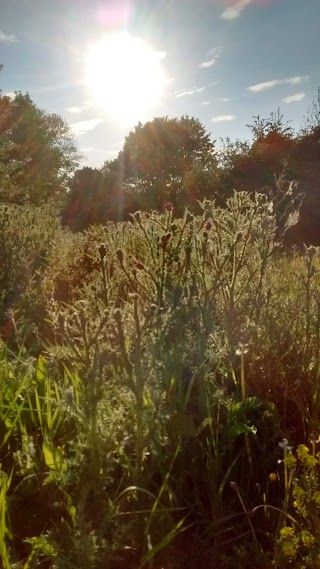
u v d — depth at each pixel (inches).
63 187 2133.4
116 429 95.7
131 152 2151.8
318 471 102.1
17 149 1817.2
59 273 200.1
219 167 1379.2
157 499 90.7
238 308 128.5
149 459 101.7
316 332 124.3
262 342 123.0
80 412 95.0
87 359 97.4
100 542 86.6
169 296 122.3
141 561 86.3
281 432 106.3
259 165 1198.9
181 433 100.4
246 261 140.3
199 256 140.6
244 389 114.7
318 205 777.6
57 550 84.5
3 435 111.3
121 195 1839.3
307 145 1122.0
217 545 92.5
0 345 141.8
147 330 110.3
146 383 100.0
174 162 2142.0
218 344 122.1
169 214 148.6
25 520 95.1
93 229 265.0
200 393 109.3
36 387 117.8
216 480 99.7
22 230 240.1
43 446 96.2
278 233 151.9
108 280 155.9
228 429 106.0
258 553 89.4
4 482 93.8
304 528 91.6
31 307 168.6
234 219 144.9
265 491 101.7
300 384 119.3
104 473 92.7
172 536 87.9
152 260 142.6
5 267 195.6
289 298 139.7
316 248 132.6
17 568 84.1
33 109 2135.8
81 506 88.1
